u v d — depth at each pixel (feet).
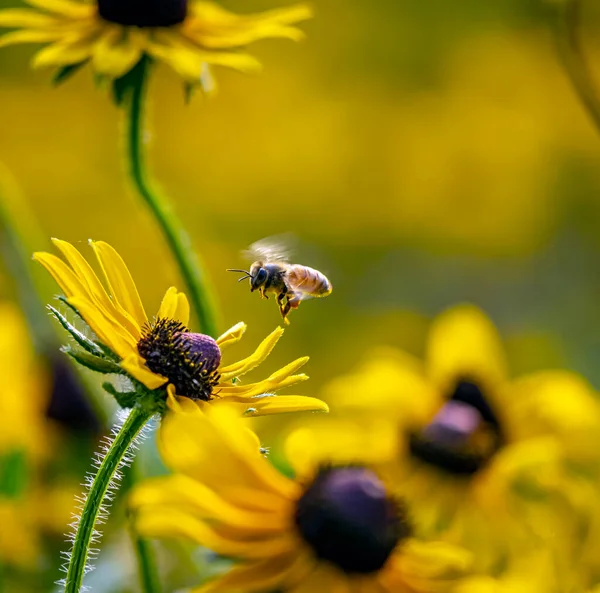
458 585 1.47
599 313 2.73
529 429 1.68
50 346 1.72
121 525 1.58
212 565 1.50
